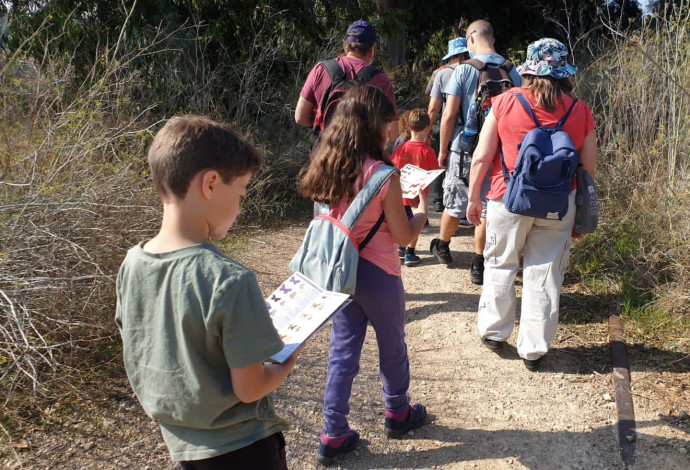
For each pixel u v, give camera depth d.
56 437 2.98
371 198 2.60
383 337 2.87
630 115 5.46
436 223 6.66
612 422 3.16
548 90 3.30
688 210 4.40
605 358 3.74
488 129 3.55
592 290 4.57
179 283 1.55
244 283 1.53
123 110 5.80
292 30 8.32
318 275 2.65
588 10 10.29
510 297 3.71
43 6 7.13
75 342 3.53
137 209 4.18
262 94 7.78
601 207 5.13
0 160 4.12
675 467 2.81
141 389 1.67
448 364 3.82
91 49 7.04
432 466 2.92
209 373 1.58
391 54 12.54
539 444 3.04
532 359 3.62
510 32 14.80
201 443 1.66
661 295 4.16
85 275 3.59
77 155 4.05
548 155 3.21
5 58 4.98
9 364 3.18
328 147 2.66
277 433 1.84
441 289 4.91
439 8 14.30
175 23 7.23
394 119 2.70
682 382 3.40
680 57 5.14
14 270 3.39
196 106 7.05
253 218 6.51
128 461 2.85
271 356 1.62
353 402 3.43
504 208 3.51
